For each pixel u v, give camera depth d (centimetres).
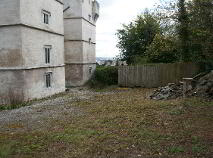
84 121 851
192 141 575
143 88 1966
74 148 577
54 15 1767
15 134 732
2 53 1356
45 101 1428
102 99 1396
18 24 1308
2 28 1345
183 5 1688
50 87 1686
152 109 971
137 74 2044
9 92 1352
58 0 1839
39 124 855
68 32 2369
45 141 641
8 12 1325
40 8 1545
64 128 771
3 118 998
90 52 2681
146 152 530
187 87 1199
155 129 698
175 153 513
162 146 559
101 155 526
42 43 1573
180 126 706
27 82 1373
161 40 2080
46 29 1628
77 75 2375
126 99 1336
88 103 1264
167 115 848
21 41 1318
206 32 1416
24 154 556
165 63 1950
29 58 1401
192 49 1738
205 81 1170
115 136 651
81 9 2327
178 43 1800
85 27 2469
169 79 1930
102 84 2259
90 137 655
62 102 1355
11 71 1343
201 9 1421
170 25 1855
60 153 551
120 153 532
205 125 700
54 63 1761
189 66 1838
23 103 1319
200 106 933
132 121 806
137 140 609
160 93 1322
